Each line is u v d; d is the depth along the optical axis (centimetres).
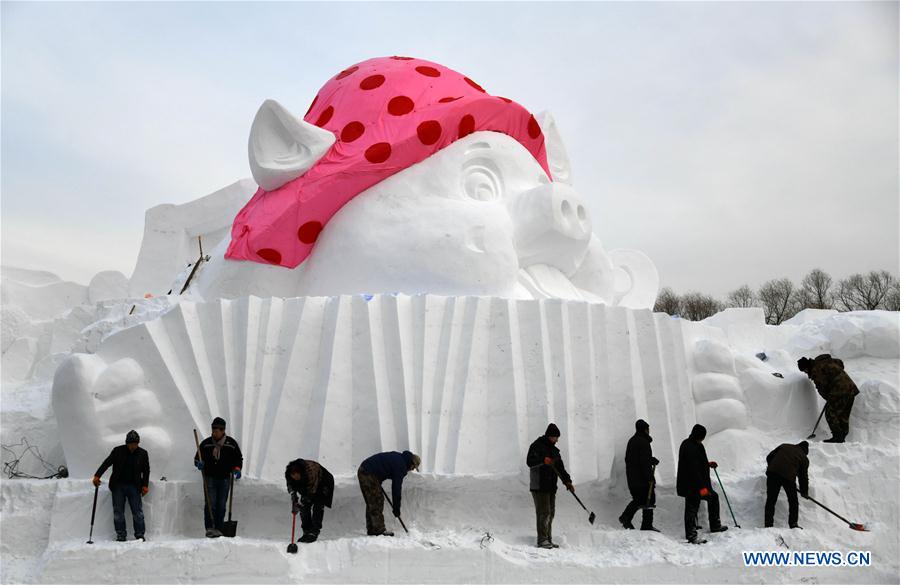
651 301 1464
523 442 888
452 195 1070
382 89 1135
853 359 1130
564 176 1323
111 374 873
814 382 1031
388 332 903
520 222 1077
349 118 1116
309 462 779
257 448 873
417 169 1082
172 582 743
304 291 1088
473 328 909
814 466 955
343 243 1057
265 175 1070
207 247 1767
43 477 981
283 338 907
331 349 889
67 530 820
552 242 1090
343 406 881
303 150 1077
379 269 1030
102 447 863
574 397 923
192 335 902
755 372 1059
